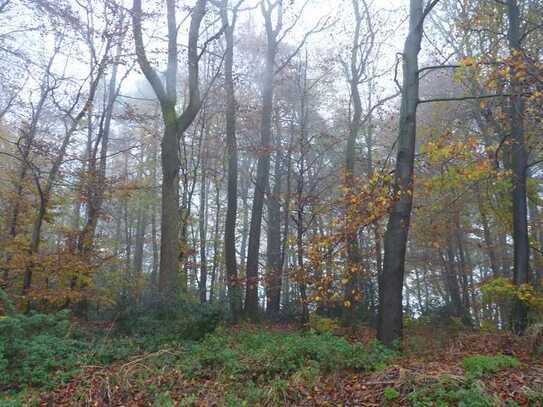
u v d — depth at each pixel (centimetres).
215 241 2953
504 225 1716
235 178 2088
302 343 902
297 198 1692
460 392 621
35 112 1988
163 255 1479
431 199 2048
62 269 1555
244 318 1745
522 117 1265
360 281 2047
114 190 1905
